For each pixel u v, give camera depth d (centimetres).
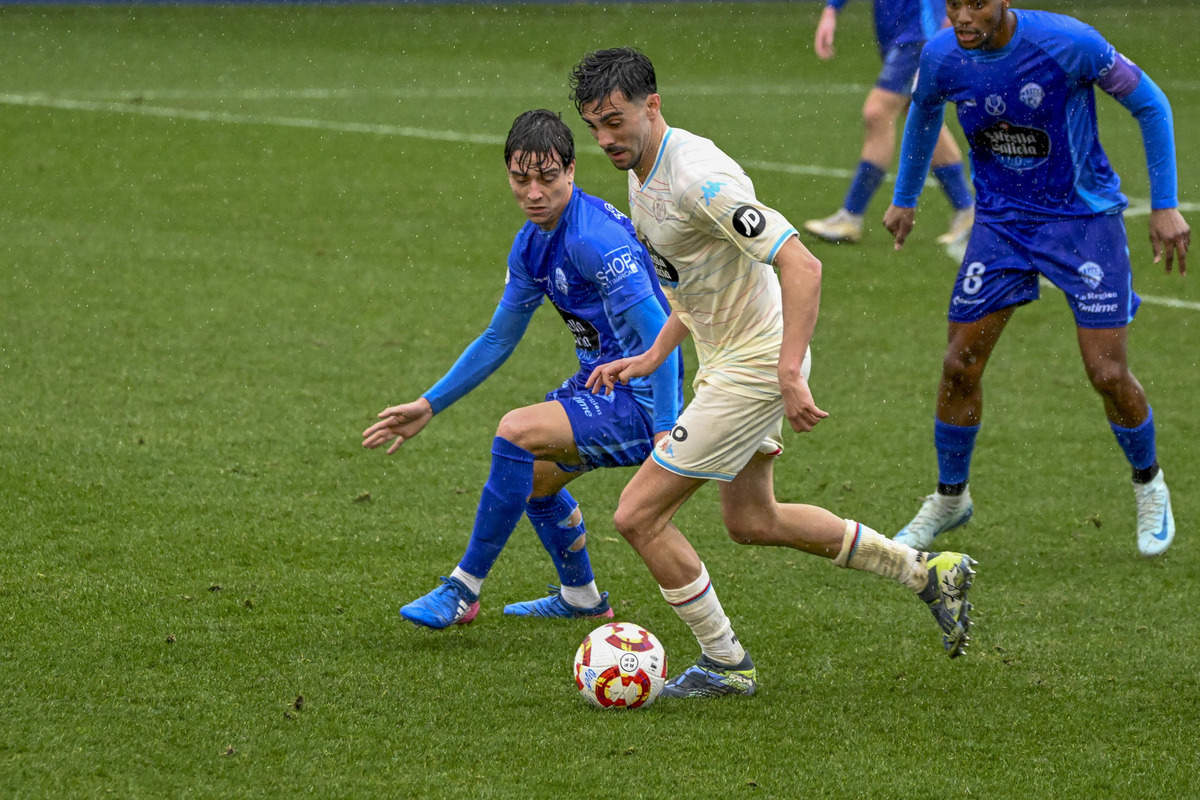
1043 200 1753
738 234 1210
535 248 1450
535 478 1498
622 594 1659
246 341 2714
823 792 1152
